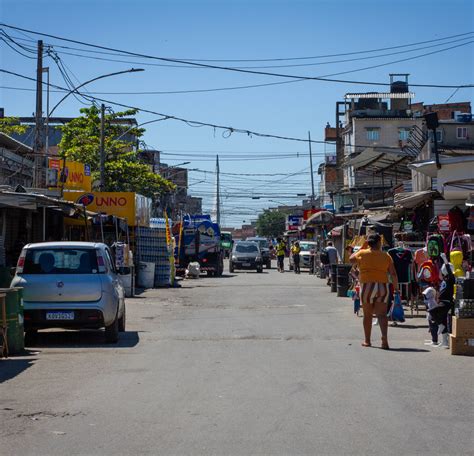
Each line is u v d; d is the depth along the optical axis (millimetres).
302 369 10477
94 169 45094
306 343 13422
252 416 7605
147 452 6281
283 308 21234
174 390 8969
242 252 49812
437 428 7141
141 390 8977
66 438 6762
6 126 43438
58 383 9484
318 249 45219
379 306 12695
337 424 7273
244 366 10750
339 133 75500
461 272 14188
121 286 14906
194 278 39812
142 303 23031
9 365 10961
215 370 10398
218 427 7145
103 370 10461
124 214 30438
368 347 12875
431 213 22781
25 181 34875
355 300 18672
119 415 7668
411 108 77312
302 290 29312
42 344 13516
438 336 14164
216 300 24297
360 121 70062
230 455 6188
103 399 8461
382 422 7363
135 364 10992
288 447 6438
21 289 12352
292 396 8602
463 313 11961
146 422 7363
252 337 14375
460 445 6535
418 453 6266
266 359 11430
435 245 14281
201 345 13180
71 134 46562
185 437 6773
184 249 42219
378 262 12719
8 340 11969
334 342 13578
